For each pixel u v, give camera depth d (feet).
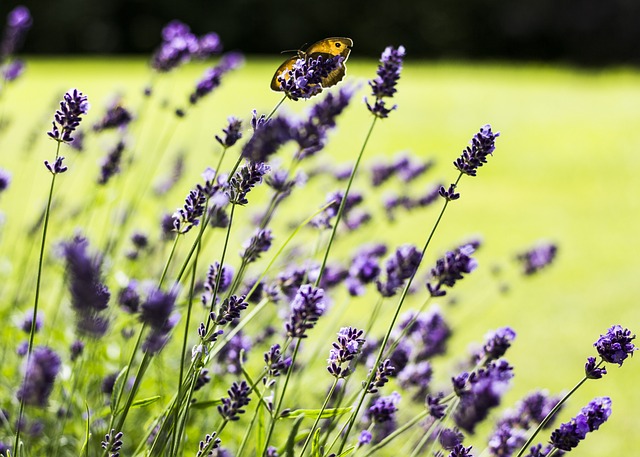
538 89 53.83
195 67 41.78
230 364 7.82
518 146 38.11
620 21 100.73
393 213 12.64
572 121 43.01
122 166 10.55
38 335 9.50
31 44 96.22
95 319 4.01
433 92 49.19
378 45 104.99
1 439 7.93
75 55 98.12
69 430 8.07
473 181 32.40
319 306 5.85
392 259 7.76
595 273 22.58
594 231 26.94
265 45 100.07
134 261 10.40
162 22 98.32
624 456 13.26
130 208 10.69
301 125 7.48
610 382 16.08
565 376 16.14
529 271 13.53
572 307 19.65
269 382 6.25
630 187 32.68
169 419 6.27
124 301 7.97
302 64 5.95
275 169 7.66
